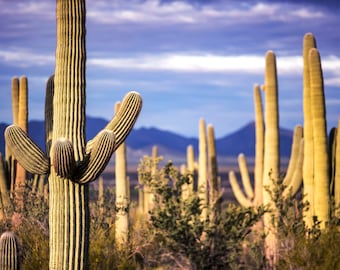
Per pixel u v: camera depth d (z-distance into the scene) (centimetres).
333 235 1698
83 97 1034
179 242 1891
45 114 1141
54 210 1020
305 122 1881
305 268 1659
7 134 1002
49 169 1023
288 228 1789
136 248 1750
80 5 1030
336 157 1902
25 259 1461
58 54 1030
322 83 1842
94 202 1839
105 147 999
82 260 1027
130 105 1026
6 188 1858
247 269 1839
